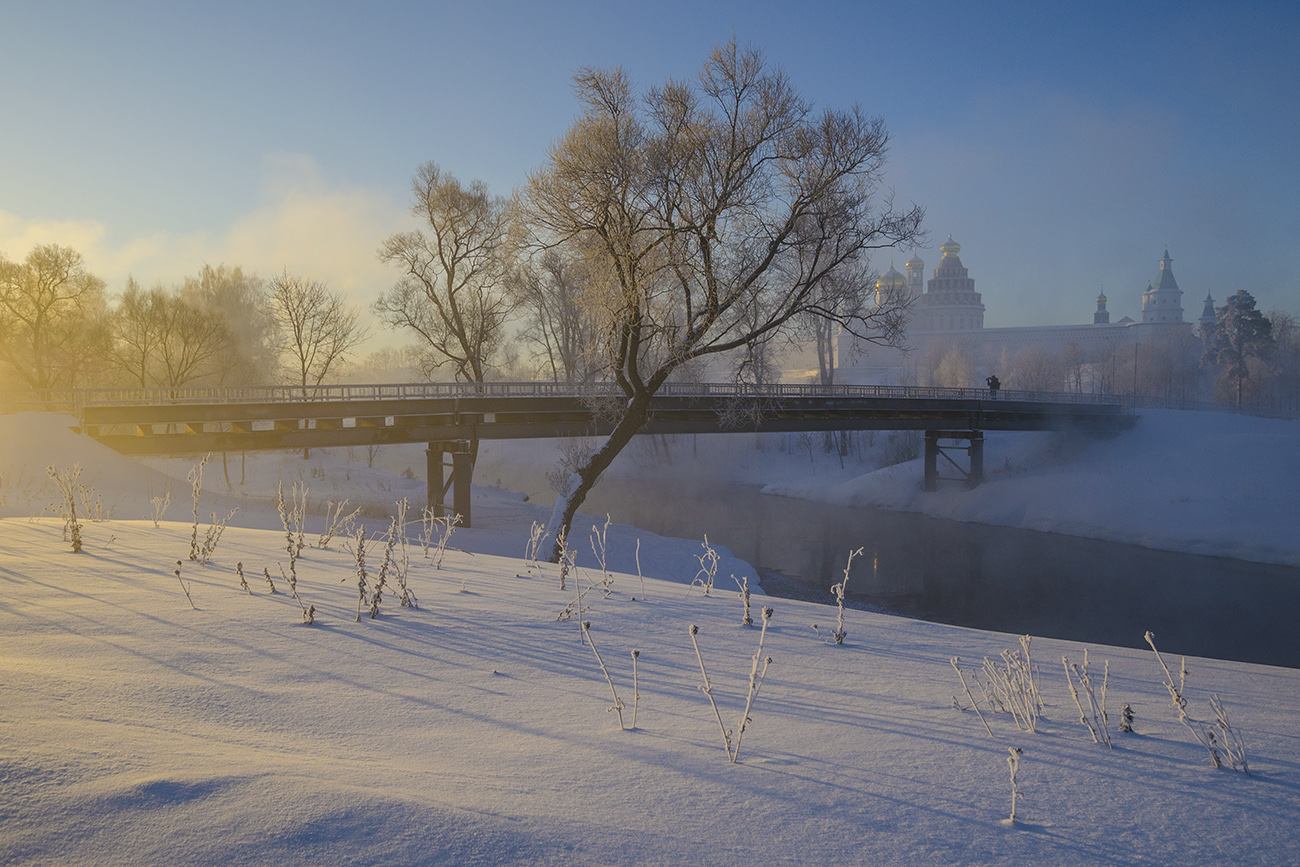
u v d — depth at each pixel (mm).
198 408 24641
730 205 19406
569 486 20938
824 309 20750
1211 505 36500
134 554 7781
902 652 5805
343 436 26859
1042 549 34156
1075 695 4141
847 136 19578
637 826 2398
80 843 1925
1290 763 3473
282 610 5660
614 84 19359
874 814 2643
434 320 37656
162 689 3580
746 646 5699
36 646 4160
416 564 9016
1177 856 2434
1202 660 6582
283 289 44625
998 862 2318
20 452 20328
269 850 1974
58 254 41031
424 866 1982
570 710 3842
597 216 19281
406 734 3297
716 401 30891
